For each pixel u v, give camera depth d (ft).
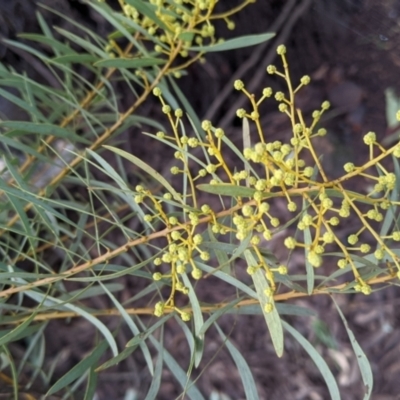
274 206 2.52
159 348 1.16
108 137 1.56
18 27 2.18
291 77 2.70
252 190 0.89
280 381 2.39
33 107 1.34
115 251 1.09
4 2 2.12
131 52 2.28
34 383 1.88
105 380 2.32
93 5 1.39
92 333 2.36
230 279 1.05
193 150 2.58
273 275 0.97
